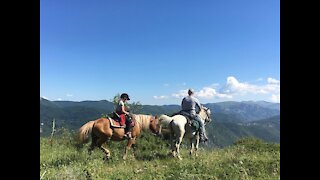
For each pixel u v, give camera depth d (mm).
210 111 14781
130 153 13469
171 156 12930
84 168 8859
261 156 12016
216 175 8523
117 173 8945
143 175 8781
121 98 12828
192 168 9547
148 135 15227
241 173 8516
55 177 7488
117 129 12352
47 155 12211
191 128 13266
